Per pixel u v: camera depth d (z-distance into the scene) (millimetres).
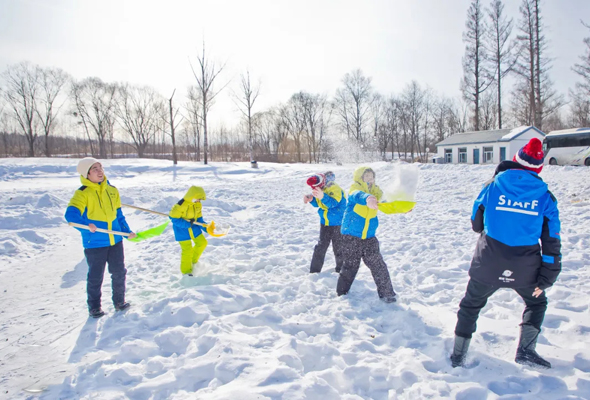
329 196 4855
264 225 8688
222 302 3836
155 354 3070
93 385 2678
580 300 3836
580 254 5391
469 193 13211
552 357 2830
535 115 33844
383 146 63125
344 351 3002
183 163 34125
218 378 2594
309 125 63438
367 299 4094
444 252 5867
